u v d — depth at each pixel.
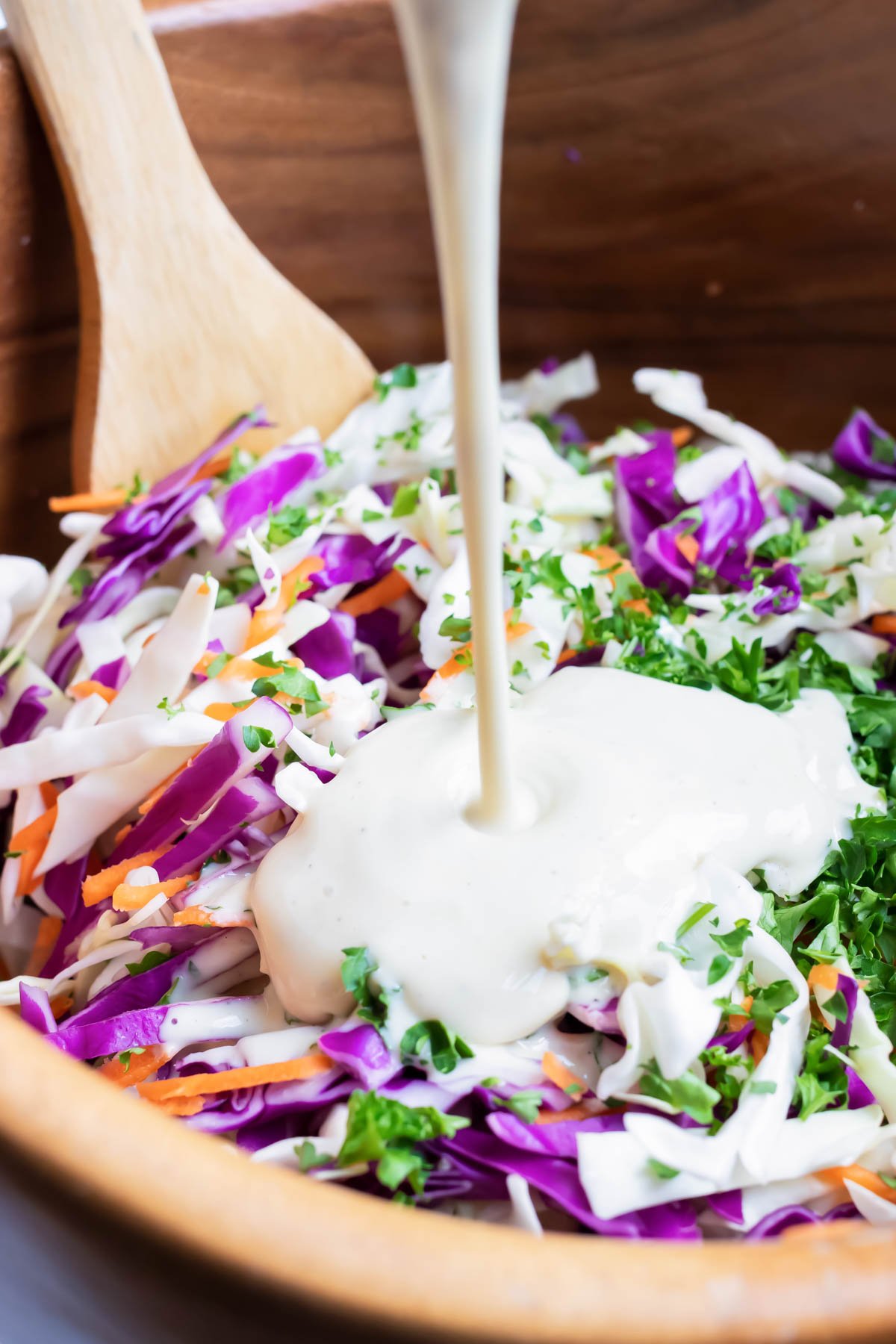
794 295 0.45
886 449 0.43
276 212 0.43
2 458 0.40
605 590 0.37
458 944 0.30
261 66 0.41
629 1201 0.29
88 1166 0.25
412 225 0.44
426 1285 0.24
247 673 0.34
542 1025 0.30
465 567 0.36
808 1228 0.29
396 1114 0.29
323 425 0.42
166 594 0.38
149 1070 0.31
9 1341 0.31
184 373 0.40
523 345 0.47
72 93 0.38
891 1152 0.30
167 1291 0.25
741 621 0.37
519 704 0.33
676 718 0.32
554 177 0.44
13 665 0.37
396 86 0.42
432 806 0.31
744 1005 0.30
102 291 0.39
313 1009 0.30
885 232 0.44
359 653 0.36
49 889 0.35
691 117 0.43
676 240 0.45
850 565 0.38
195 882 0.32
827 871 0.32
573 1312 0.23
